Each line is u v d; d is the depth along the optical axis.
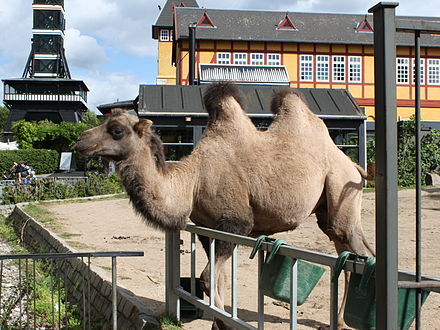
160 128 22.14
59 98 80.31
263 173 5.84
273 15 44.75
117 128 5.46
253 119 22.27
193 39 31.33
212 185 5.73
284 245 3.92
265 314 6.40
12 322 7.46
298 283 3.92
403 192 20.33
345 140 23.42
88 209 19.94
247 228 5.80
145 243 12.45
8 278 10.15
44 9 88.00
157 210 5.48
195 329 5.84
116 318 6.02
